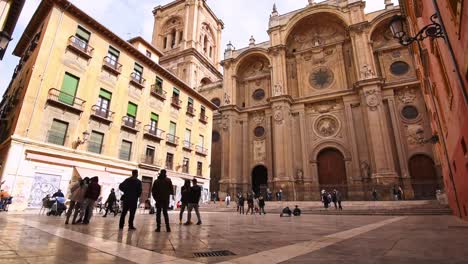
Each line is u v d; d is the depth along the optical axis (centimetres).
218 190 3550
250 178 3425
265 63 3956
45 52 1648
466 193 909
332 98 3203
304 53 3625
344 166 2972
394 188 2381
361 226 895
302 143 3161
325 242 512
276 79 3494
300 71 3569
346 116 3036
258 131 3625
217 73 5519
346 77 3266
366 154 2805
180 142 2653
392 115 2775
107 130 1944
